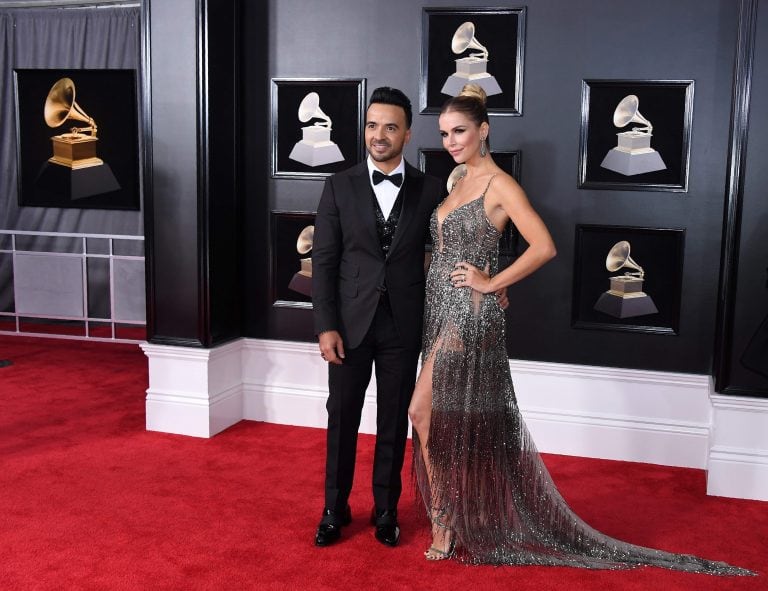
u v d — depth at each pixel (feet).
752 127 11.35
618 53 12.70
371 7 13.62
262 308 14.76
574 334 13.38
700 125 12.54
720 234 12.64
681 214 12.75
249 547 9.82
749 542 10.30
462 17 13.20
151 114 13.66
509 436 9.85
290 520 10.62
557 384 13.43
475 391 9.55
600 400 13.30
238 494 11.46
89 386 16.90
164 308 13.97
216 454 13.09
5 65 21.48
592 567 9.48
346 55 13.83
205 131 13.43
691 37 12.42
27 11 21.18
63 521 10.46
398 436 10.04
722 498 11.74
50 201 21.25
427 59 13.42
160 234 13.84
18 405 15.52
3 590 8.64
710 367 12.89
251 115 14.40
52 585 8.78
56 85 20.81
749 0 11.20
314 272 9.82
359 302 9.69
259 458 12.94
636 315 13.06
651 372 13.03
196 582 8.92
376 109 9.38
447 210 9.70
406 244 9.66
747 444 11.72
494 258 9.69
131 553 9.59
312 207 14.30
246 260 14.74
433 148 13.53
